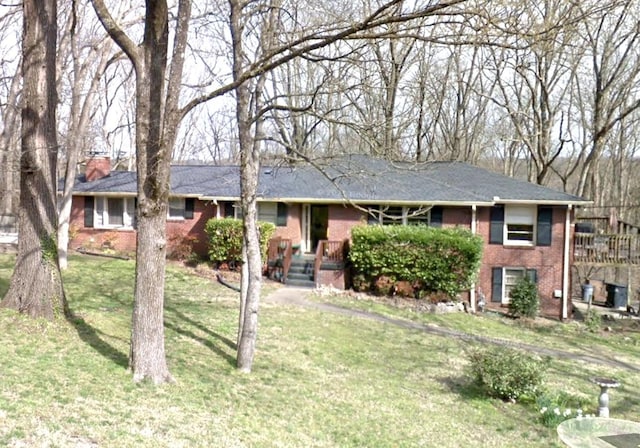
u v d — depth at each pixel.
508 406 9.67
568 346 15.30
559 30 6.71
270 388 8.84
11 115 19.62
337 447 7.01
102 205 24.28
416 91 19.00
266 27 9.90
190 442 6.07
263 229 20.58
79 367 7.76
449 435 8.04
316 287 19.72
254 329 9.57
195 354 9.98
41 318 9.59
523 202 19.92
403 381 10.51
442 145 34.31
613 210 33.97
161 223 7.71
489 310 19.98
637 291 26.83
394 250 19.00
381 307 17.64
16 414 5.80
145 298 7.77
